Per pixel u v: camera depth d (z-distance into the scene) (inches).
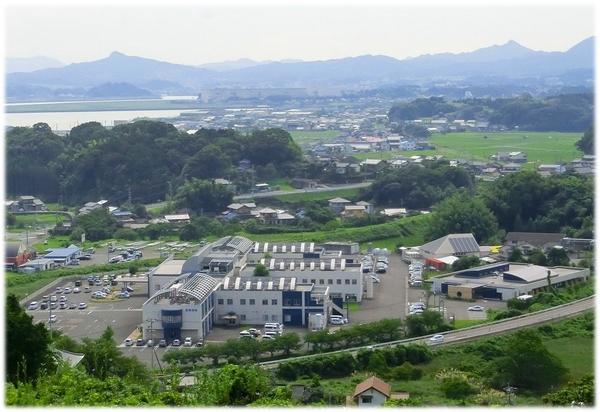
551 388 1118.4
